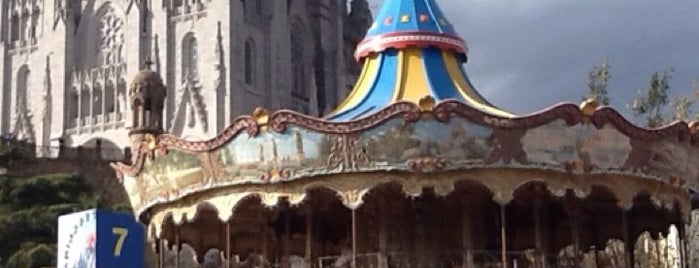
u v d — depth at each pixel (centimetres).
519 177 2486
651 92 5662
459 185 2600
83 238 4128
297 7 12712
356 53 3028
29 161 8438
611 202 2955
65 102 11875
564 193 2511
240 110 11212
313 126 2489
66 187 7581
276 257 3322
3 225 6794
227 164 2595
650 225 3158
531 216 3023
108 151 9200
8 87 12244
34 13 12325
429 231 2788
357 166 2477
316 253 3309
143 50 11569
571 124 2480
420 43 2884
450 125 2445
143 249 4241
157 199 2811
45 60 12075
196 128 11119
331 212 3042
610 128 2516
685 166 2698
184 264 5234
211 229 3275
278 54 12056
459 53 2962
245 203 2853
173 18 11506
